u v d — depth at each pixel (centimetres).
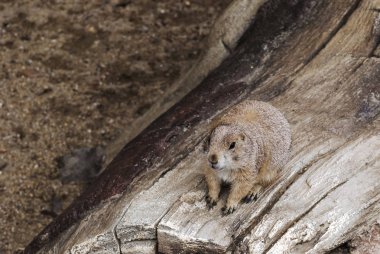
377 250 917
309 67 1155
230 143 860
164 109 1419
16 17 1900
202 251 886
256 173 898
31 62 1756
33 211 1390
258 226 879
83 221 1010
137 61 1781
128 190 999
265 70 1188
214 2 2000
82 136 1557
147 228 906
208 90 1180
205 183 956
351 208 907
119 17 1925
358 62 1130
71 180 1455
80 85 1695
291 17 1259
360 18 1192
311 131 1019
